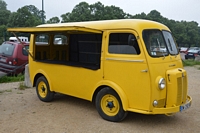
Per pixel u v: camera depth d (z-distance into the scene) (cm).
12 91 858
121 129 521
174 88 511
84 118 587
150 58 499
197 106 713
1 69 1125
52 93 708
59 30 563
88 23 608
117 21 553
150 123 561
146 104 501
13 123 554
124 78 527
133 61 510
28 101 733
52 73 682
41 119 580
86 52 714
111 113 562
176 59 572
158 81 497
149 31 529
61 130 515
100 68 565
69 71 634
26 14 3028
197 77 1262
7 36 2612
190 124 563
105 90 560
